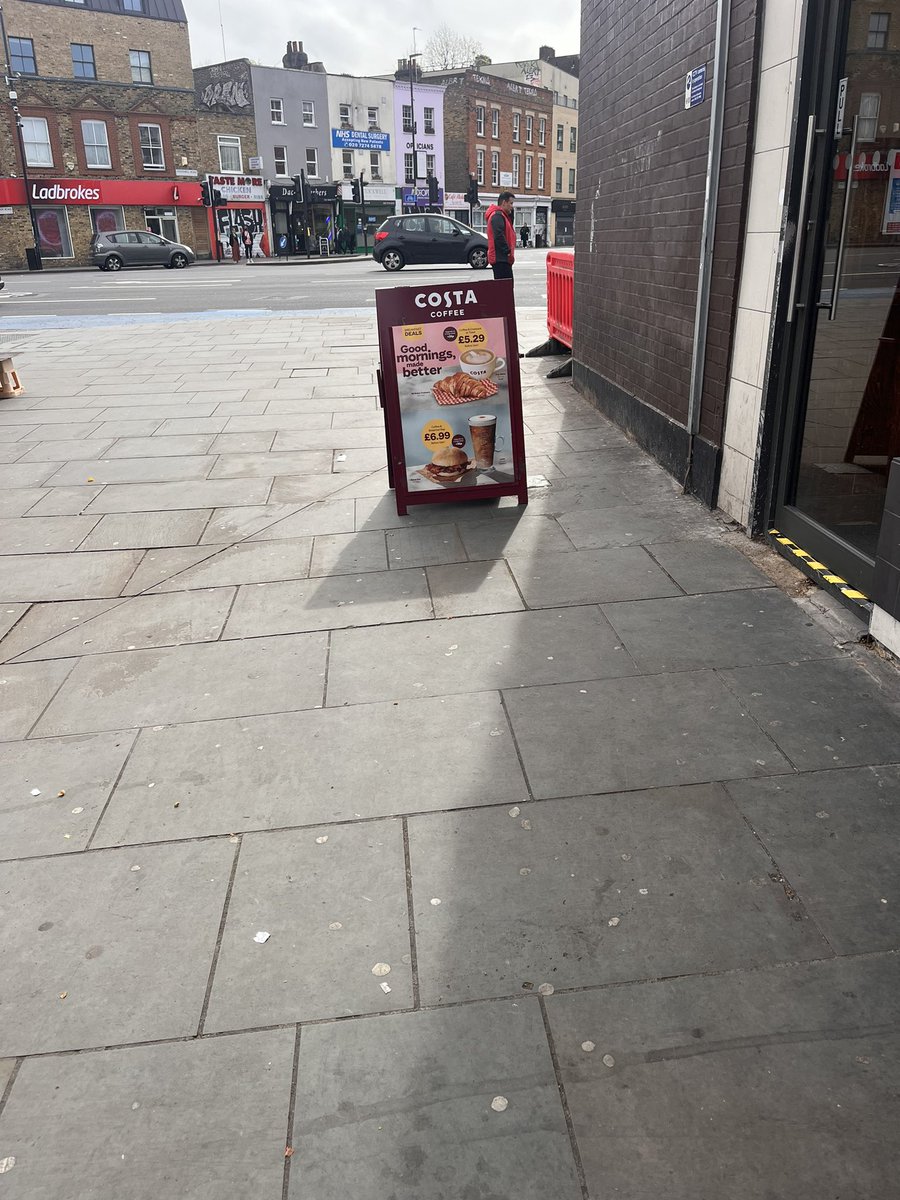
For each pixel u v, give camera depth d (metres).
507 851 2.40
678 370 5.35
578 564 4.27
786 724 2.89
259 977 2.04
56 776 2.83
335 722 3.05
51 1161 1.65
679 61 5.05
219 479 5.90
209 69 44.69
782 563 4.14
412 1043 1.85
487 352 4.86
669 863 2.32
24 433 7.24
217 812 2.62
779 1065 1.77
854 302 3.66
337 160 47.50
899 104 3.50
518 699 3.12
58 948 2.15
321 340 12.23
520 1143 1.64
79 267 39.28
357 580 4.24
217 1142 1.67
